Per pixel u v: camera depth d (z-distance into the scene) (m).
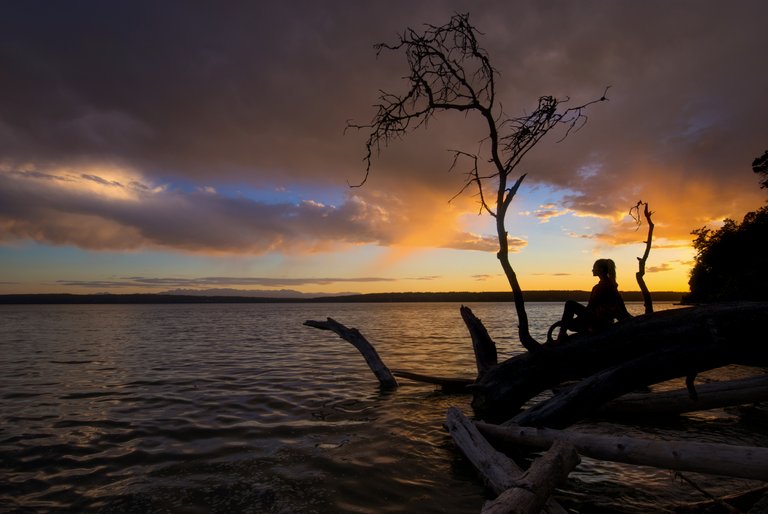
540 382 8.50
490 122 8.54
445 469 6.26
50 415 9.22
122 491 5.55
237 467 6.31
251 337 30.72
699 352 7.18
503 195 8.65
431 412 9.55
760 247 54.56
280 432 8.03
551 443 5.84
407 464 6.44
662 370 7.33
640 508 5.04
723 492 5.43
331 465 6.38
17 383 12.91
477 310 119.81
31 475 6.08
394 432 8.05
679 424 8.50
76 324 51.81
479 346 10.91
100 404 10.21
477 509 5.04
